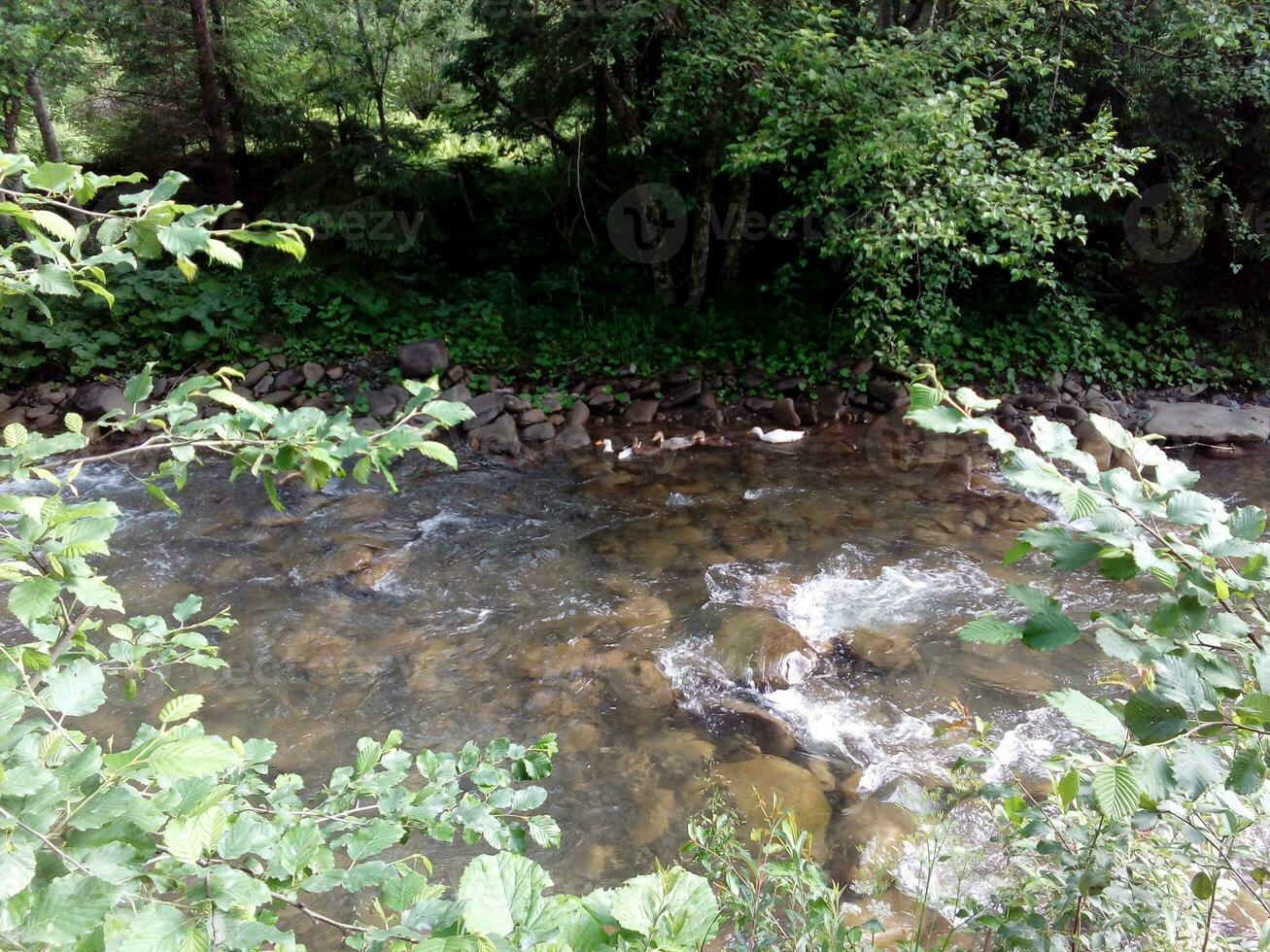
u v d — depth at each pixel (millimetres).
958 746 4293
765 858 2705
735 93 7996
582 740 4402
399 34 11062
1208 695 1075
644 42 9320
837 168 6863
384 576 6070
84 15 10305
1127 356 9633
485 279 11078
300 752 4340
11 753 1112
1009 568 6082
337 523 6809
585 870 3627
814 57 6699
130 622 1998
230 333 9609
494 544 6574
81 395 8766
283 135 10977
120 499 7051
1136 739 1132
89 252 6141
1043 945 1752
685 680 4867
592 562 6281
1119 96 9266
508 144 12148
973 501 7215
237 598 5703
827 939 2094
